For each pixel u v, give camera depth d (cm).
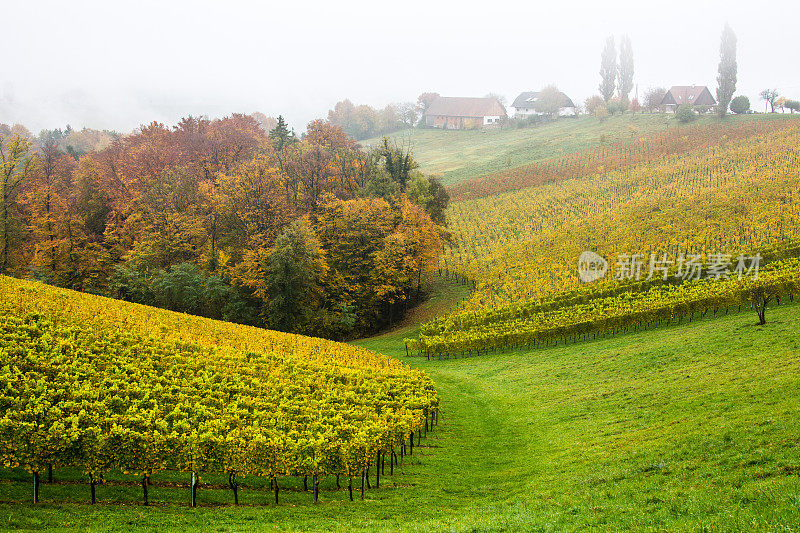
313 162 8462
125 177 8525
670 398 2659
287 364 3447
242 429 2112
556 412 3033
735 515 1262
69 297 4072
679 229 7119
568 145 15588
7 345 2592
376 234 7625
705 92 17312
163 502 1877
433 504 1989
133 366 2727
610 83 19962
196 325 4375
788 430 1756
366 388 3097
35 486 1698
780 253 5306
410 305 8000
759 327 3641
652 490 1612
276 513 1847
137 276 6831
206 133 10631
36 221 7069
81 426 1909
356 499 2069
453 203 12031
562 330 4919
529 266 7350
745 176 9012
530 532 1434
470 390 4091
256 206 7350
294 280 6762
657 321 4772
